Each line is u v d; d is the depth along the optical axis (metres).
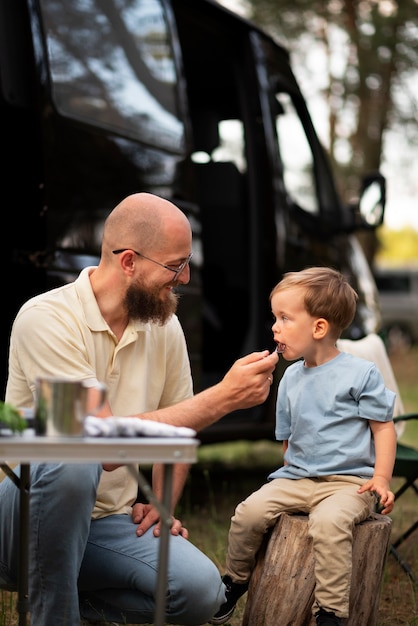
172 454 2.29
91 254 4.11
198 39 5.76
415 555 4.35
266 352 2.97
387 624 3.55
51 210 3.91
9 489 2.97
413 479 4.16
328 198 6.38
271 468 7.05
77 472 2.75
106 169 4.23
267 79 5.99
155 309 3.03
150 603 2.97
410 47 13.56
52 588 2.79
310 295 3.29
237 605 3.73
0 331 3.94
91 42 4.31
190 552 2.99
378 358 4.50
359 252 6.69
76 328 3.01
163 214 2.98
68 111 4.07
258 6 14.07
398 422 4.52
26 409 2.55
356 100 14.62
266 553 3.22
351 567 3.09
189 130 4.91
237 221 5.92
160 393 3.26
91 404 2.82
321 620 3.05
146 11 4.75
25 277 3.90
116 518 3.10
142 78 4.61
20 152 3.93
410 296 21.70
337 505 3.12
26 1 3.99
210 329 5.98
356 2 13.69
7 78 3.91
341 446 3.24
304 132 6.34
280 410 3.41
